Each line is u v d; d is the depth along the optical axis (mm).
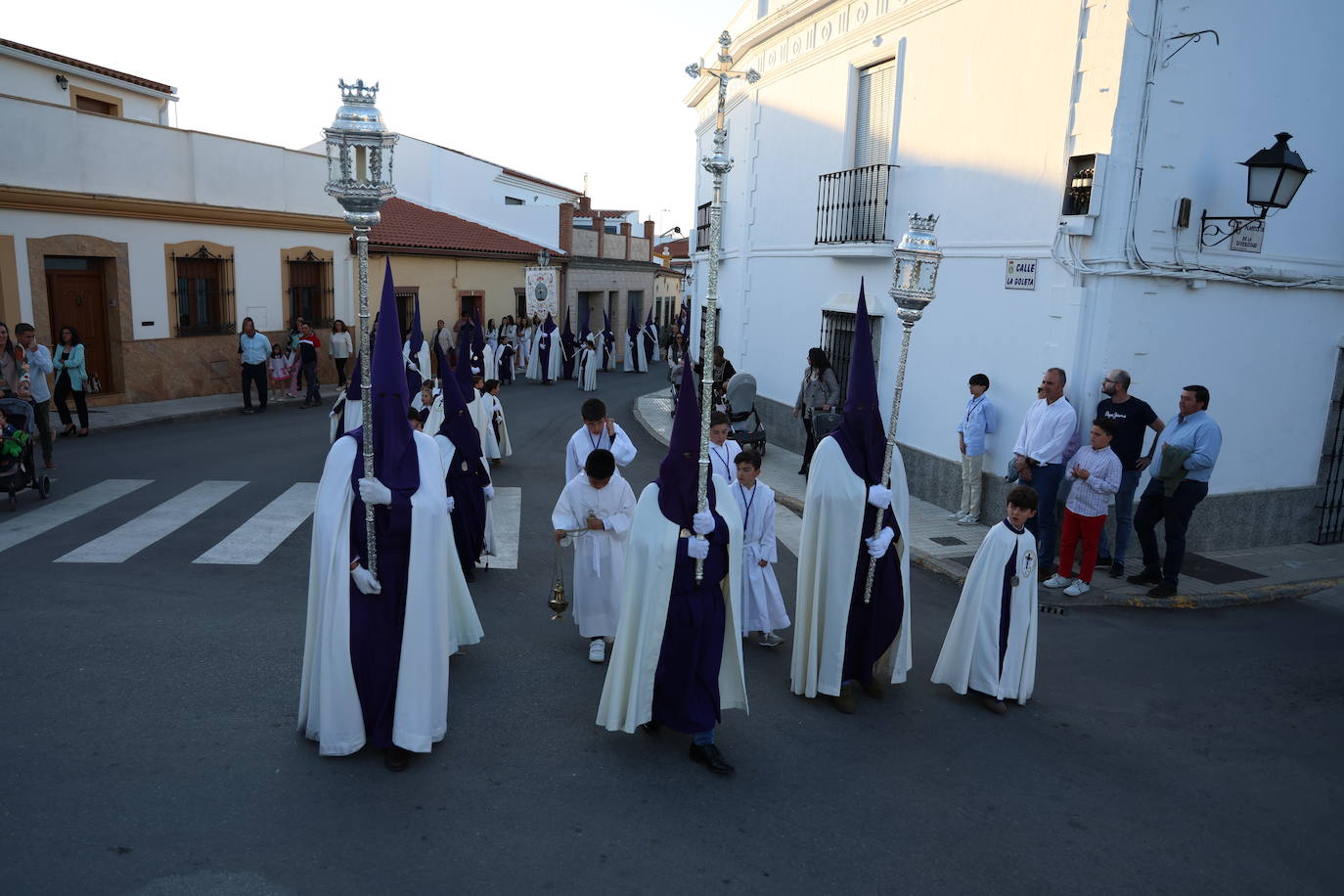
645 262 42469
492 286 29844
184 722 5387
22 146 15461
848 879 4301
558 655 6738
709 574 5398
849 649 6219
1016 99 10008
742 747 5566
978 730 5965
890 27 12227
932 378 11664
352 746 5023
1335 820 5074
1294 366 10531
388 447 4949
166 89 22984
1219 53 9258
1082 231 9109
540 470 13578
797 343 15203
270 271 20625
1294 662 7383
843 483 5984
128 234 17422
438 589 5082
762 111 16141
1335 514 11125
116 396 17516
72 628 6660
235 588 7707
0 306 15422
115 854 4145
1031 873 4430
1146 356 9484
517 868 4250
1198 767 5609
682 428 5215
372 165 4578
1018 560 6125
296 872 4109
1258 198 9172
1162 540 10156
